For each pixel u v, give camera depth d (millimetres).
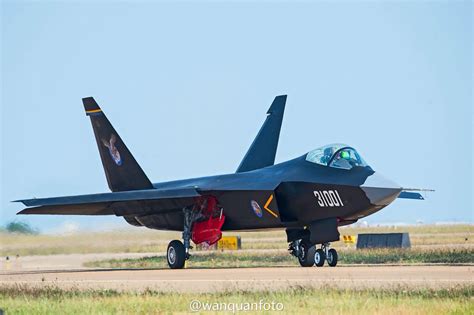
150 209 116000
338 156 105312
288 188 106750
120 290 79188
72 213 116188
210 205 112500
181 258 110875
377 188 100250
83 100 128875
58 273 108375
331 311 64000
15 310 68750
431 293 70375
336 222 104438
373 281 81562
